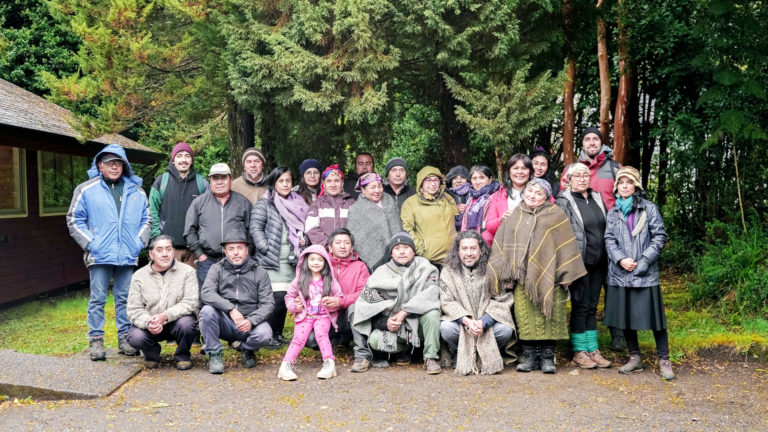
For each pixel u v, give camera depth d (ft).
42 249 29.94
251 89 20.06
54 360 15.85
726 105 27.76
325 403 13.62
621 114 34.35
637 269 15.43
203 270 18.16
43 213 30.27
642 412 13.01
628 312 15.79
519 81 18.78
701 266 23.88
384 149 29.19
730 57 23.43
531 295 15.79
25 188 28.78
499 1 18.54
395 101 27.73
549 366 16.01
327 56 18.85
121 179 17.47
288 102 19.77
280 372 15.53
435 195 18.33
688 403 13.62
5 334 21.70
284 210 18.61
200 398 13.96
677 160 32.04
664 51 32.83
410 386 14.89
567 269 15.92
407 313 16.43
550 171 19.12
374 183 18.16
